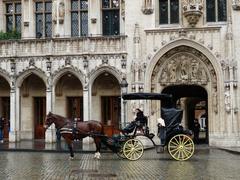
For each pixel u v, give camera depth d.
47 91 33.94
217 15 32.41
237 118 31.20
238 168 18.19
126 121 32.09
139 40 32.41
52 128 33.97
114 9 36.22
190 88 36.97
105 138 22.94
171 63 32.66
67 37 34.28
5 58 34.72
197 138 39.28
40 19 37.84
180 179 15.09
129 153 22.34
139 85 32.12
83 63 33.38
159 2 33.22
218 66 31.66
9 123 37.66
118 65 32.97
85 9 36.84
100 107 36.16
